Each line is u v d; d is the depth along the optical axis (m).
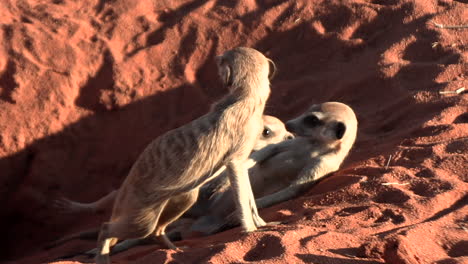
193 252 8.12
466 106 13.46
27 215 15.66
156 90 16.58
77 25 16.73
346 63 16.50
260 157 12.37
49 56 16.14
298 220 9.48
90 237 13.81
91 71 16.36
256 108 8.96
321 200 10.36
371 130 14.34
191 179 8.66
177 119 16.39
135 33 17.09
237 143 8.82
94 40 16.70
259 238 8.22
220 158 8.79
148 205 8.64
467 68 14.95
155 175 8.55
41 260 13.15
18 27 16.23
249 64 9.08
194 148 8.58
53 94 15.95
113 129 16.28
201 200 12.34
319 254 7.74
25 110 15.77
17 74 15.83
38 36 16.22
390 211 9.34
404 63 15.62
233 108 8.77
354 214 9.30
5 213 15.64
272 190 12.33
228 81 9.12
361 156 12.64
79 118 16.16
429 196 9.80
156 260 8.02
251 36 17.22
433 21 16.53
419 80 15.09
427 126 12.77
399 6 17.05
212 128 8.67
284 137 14.02
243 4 17.58
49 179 15.72
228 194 11.86
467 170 10.76
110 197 14.75
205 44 17.08
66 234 15.14
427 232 8.39
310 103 16.16
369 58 16.16
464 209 9.30
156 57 16.84
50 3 17.41
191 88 16.62
